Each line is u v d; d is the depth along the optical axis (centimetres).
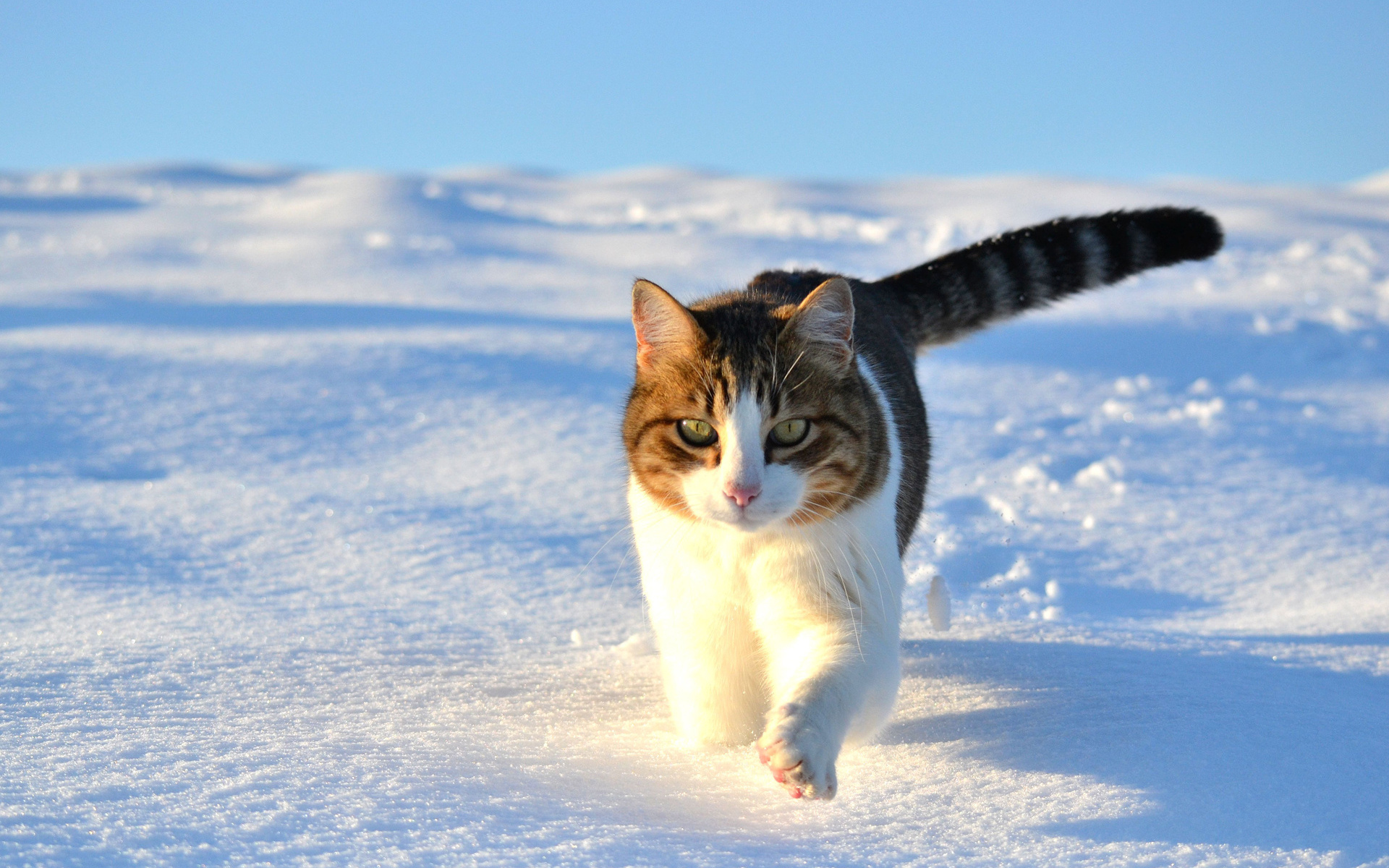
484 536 484
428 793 218
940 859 196
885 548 283
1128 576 476
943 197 2869
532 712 290
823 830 211
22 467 556
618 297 1244
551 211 2466
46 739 243
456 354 831
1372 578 462
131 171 3103
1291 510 566
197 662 311
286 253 1498
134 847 187
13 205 2241
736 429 266
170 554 441
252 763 230
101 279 1249
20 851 183
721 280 1359
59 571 409
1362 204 2981
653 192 3028
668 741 271
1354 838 204
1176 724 254
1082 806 217
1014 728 262
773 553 274
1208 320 1093
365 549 461
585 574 441
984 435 701
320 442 629
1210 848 200
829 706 232
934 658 326
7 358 761
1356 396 841
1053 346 991
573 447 632
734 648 283
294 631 350
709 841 204
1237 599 450
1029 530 528
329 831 198
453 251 1580
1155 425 736
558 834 203
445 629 366
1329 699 279
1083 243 418
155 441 614
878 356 341
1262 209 2577
